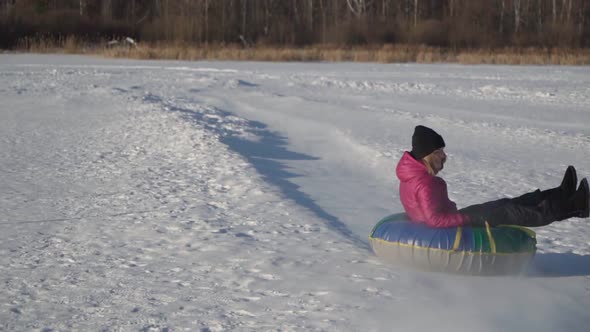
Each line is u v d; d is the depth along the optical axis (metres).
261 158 13.62
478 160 13.78
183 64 40.34
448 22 65.00
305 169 12.88
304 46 60.06
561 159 14.05
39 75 29.19
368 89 27.77
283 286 6.37
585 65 45.62
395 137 16.17
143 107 19.81
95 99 21.62
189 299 6.04
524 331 5.44
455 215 6.75
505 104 23.55
